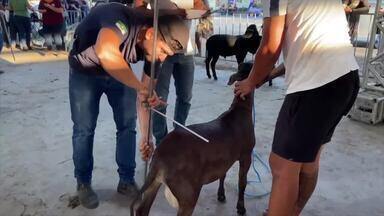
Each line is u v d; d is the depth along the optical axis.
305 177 2.00
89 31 2.09
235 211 2.50
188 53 2.95
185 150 1.90
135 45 1.95
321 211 2.48
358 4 6.63
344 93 1.63
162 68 2.87
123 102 2.45
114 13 1.92
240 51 6.11
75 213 2.46
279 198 1.77
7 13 10.03
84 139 2.42
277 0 1.61
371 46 4.26
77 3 10.83
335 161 3.18
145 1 2.59
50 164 3.13
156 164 1.92
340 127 3.97
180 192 1.92
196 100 4.98
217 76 6.52
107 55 1.83
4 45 9.76
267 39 1.68
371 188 2.77
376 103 3.94
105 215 2.44
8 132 3.83
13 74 6.61
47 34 9.40
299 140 1.64
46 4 9.18
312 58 1.59
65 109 4.59
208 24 7.87
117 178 2.90
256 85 1.97
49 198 2.62
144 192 1.95
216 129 2.08
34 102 4.88
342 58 1.61
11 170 3.01
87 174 2.51
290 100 1.67
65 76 6.46
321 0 1.59
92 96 2.34
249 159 2.32
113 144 3.53
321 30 1.58
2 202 2.57
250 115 2.26
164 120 3.06
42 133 3.80
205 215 2.45
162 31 1.80
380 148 3.45
